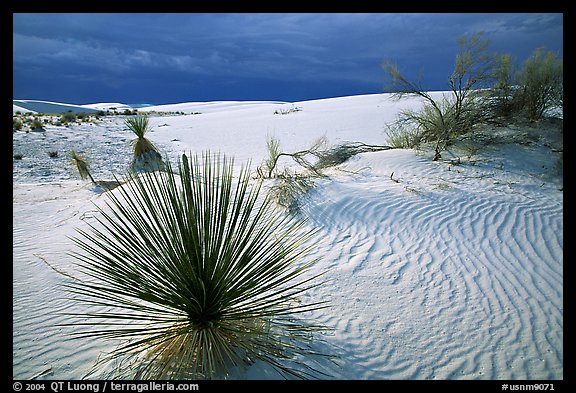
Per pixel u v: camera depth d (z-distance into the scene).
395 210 6.85
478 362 3.36
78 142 18.52
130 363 3.09
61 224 6.88
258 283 2.97
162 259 2.78
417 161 9.48
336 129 22.66
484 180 8.01
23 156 14.41
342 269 5.02
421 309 4.14
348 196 7.51
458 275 4.84
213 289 2.79
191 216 2.66
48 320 3.82
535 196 7.09
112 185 9.51
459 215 6.52
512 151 9.32
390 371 3.21
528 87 10.47
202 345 2.84
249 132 24.16
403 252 5.50
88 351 3.33
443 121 9.92
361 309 4.11
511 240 5.67
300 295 4.36
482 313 4.07
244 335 2.99
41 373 3.04
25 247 5.77
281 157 15.07
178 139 21.97
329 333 3.65
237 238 3.00
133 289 2.68
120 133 22.95
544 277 4.73
